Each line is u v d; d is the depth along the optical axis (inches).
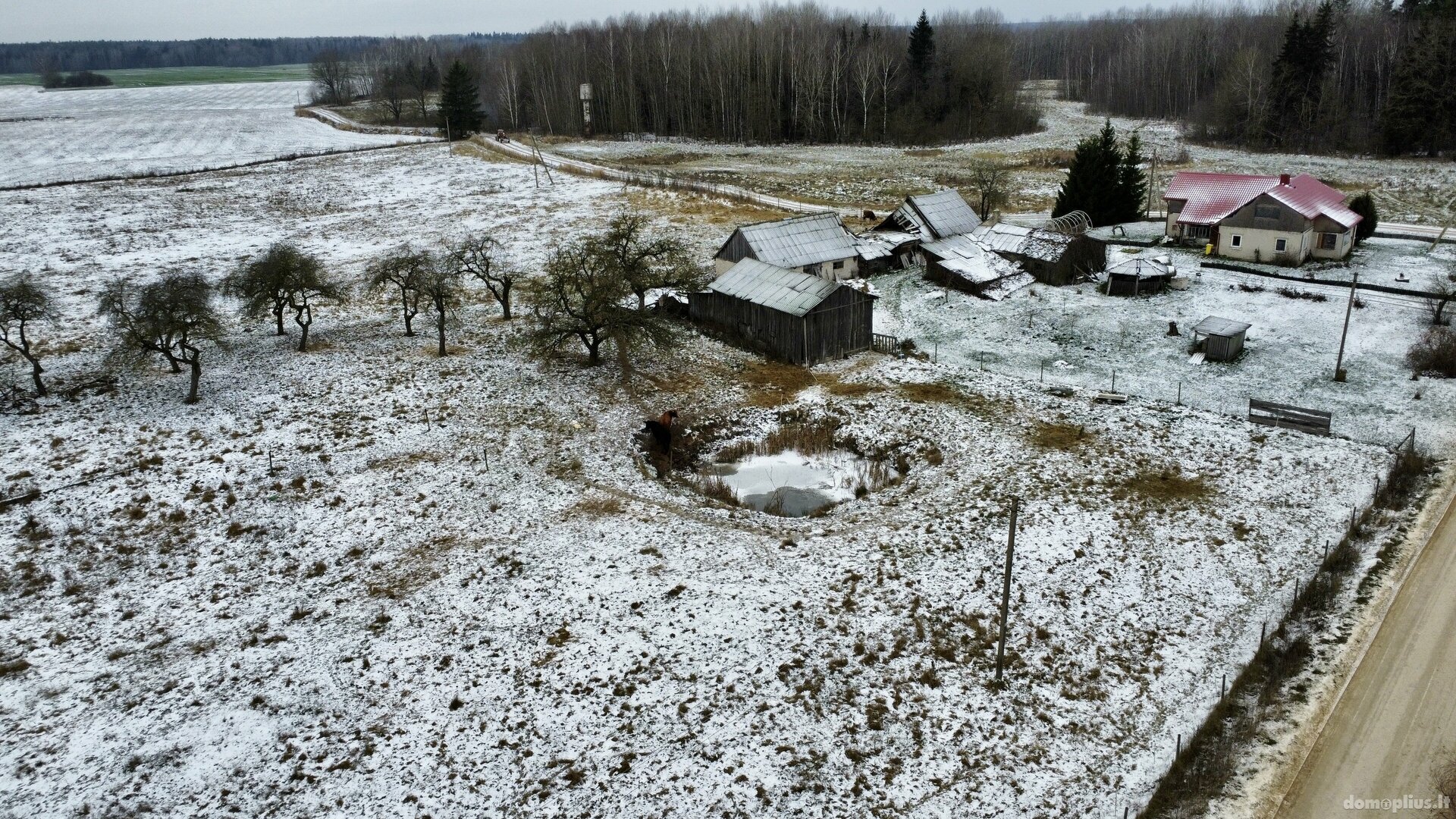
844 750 916.6
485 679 1008.9
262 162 4704.7
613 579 1176.2
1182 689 995.3
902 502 1370.6
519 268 2659.9
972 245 2490.2
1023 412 1647.4
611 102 5748.0
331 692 994.7
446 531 1295.5
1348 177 3661.4
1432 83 3973.9
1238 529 1269.7
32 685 1004.6
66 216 3321.9
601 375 1855.3
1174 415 1615.4
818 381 1827.0
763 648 1048.2
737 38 5654.5
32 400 1704.0
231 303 2374.5
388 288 2491.4
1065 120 6018.7
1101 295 2297.0
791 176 4101.9
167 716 962.7
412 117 6697.8
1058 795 865.5
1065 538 1253.1
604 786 875.4
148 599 1153.4
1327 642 1035.9
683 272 2305.6
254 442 1553.9
